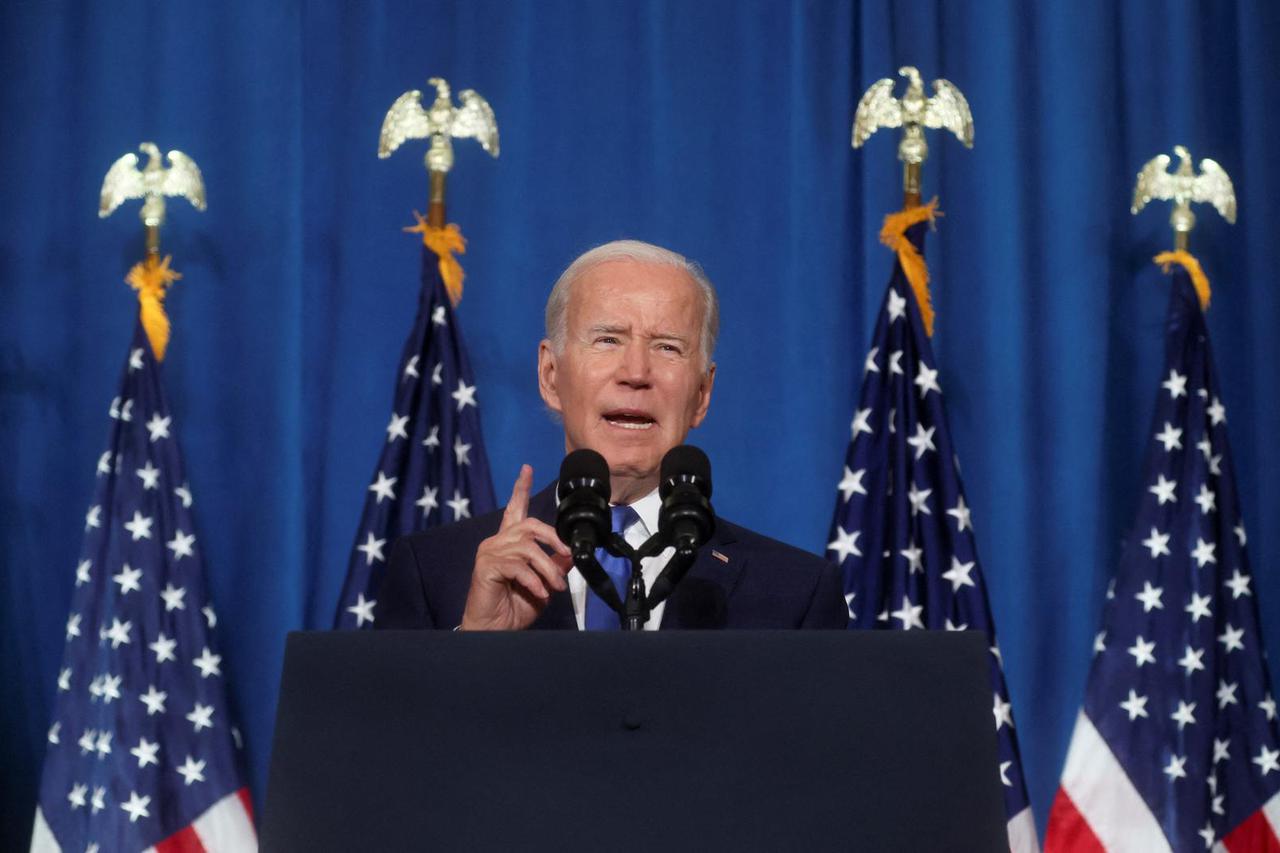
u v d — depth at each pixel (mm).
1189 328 15930
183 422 16344
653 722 5598
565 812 5527
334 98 16844
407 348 15695
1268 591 16406
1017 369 16625
